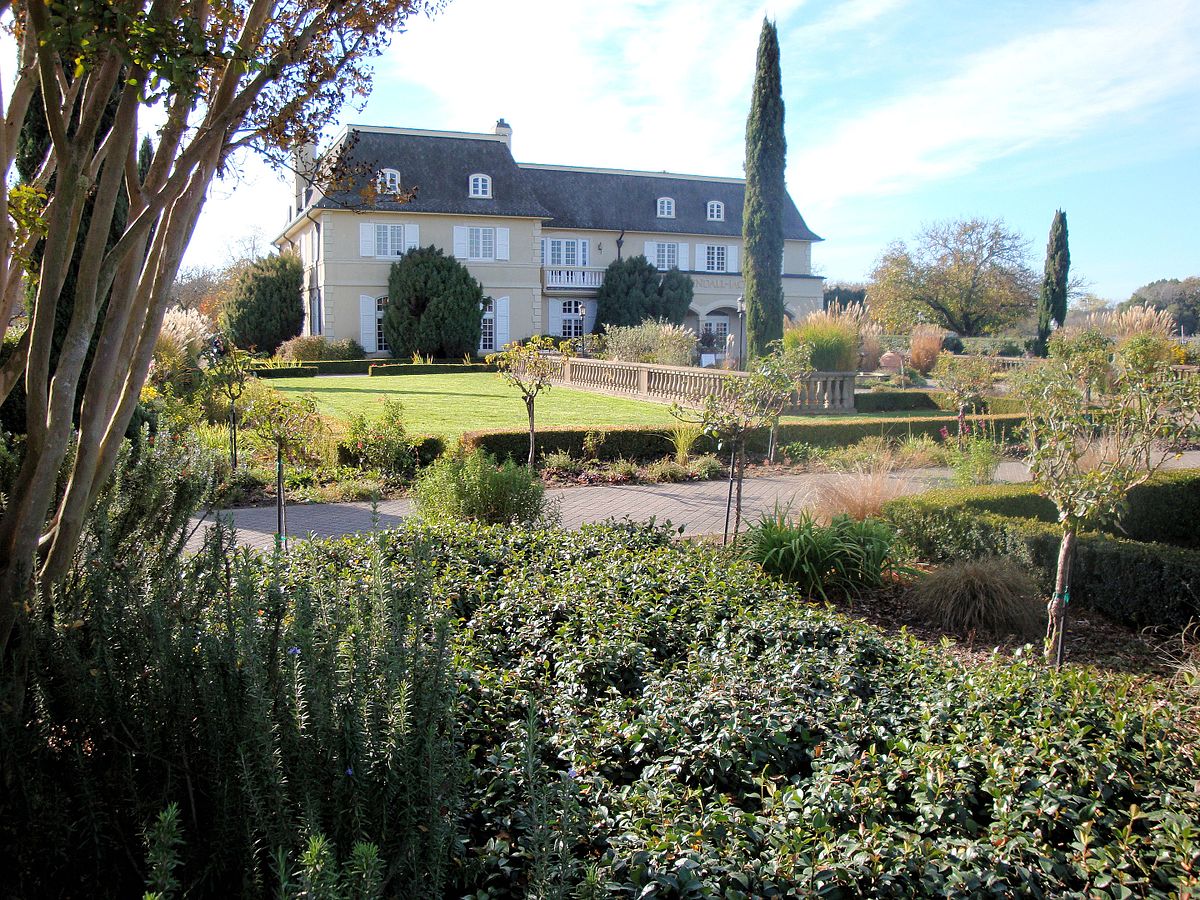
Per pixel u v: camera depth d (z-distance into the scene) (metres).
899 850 2.54
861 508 8.26
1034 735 3.23
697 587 5.37
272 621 2.57
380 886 1.80
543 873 1.91
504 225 37.38
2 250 3.22
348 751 2.16
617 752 3.25
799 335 20.08
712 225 44.12
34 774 2.14
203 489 3.57
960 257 45.78
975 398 16.08
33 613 2.52
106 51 2.79
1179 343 22.11
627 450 13.47
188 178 3.55
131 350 3.45
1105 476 5.08
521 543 6.48
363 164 4.69
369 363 32.88
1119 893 2.46
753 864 2.42
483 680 3.73
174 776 2.28
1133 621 6.35
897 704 3.76
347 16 3.83
